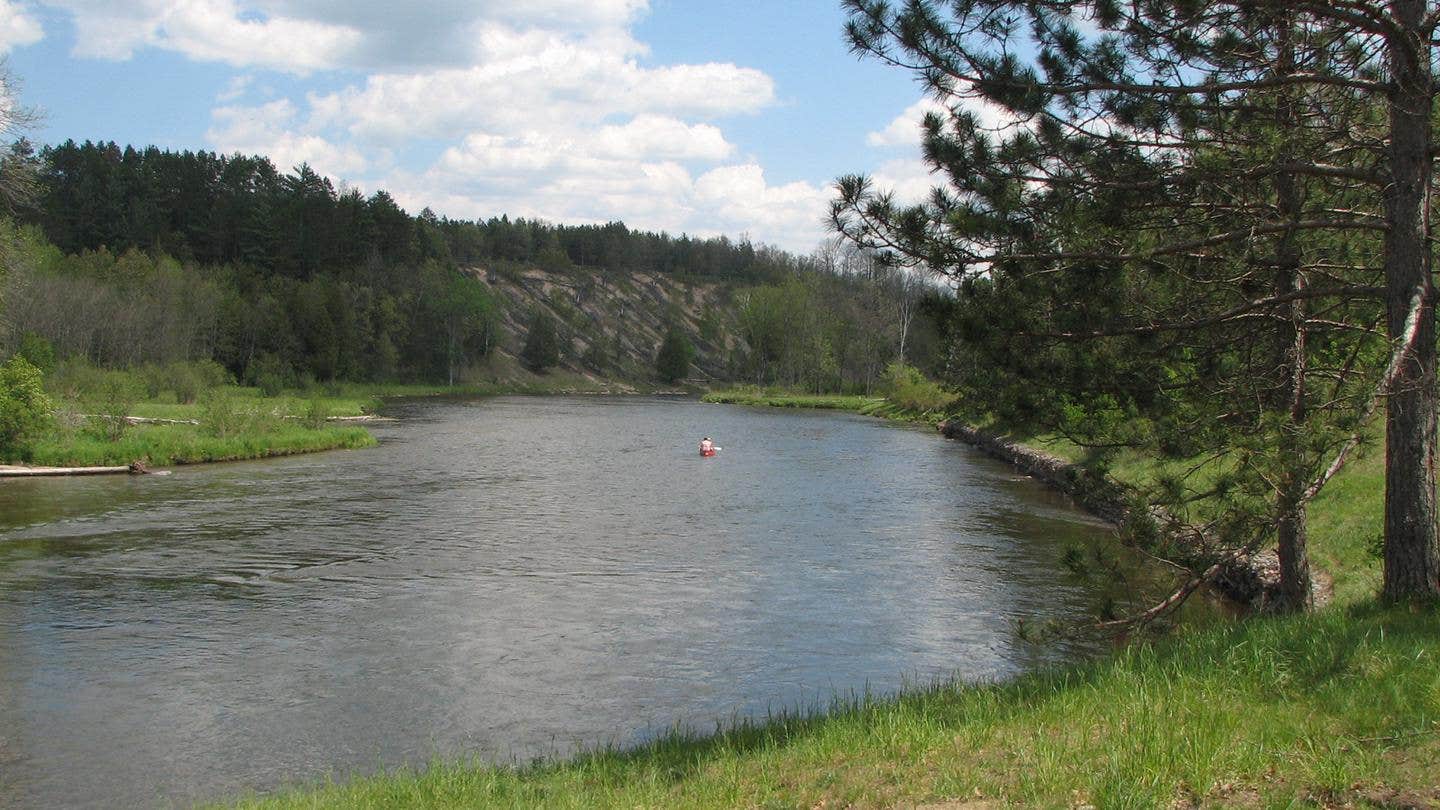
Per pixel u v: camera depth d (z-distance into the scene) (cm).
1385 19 870
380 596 1767
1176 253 991
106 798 957
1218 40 960
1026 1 959
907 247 995
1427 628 798
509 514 2686
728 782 725
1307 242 1086
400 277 11394
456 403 8781
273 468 3653
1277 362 1059
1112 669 849
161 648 1448
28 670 1344
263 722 1162
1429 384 884
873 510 2781
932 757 691
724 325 16275
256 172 13012
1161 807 538
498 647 1466
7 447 3494
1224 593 1680
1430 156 920
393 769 1016
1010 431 1106
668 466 3922
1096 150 978
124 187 10825
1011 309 1016
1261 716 663
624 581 1895
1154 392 1038
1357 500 1672
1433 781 536
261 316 9269
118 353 7431
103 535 2303
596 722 1162
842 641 1493
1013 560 2078
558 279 16050
